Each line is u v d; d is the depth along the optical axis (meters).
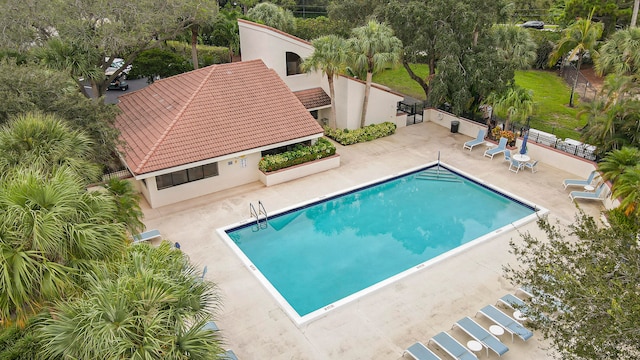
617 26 44.91
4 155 11.71
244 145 22.97
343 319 14.91
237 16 42.44
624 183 16.83
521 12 57.72
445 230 20.47
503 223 20.88
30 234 8.57
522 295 15.61
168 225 20.34
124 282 8.56
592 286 9.10
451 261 17.70
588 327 8.82
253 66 26.98
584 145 24.70
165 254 10.41
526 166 25.12
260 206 21.75
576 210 20.98
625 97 23.94
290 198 22.50
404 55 30.30
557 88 39.34
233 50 42.44
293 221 21.25
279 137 23.94
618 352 8.46
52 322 8.73
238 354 13.58
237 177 23.62
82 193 10.35
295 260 18.53
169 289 8.71
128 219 15.95
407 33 29.66
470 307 15.30
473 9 27.97
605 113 23.45
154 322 8.14
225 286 16.55
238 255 18.16
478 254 18.09
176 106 24.38
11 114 16.30
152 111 25.19
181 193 22.27
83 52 26.30
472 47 29.70
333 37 26.78
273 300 15.83
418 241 19.73
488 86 28.33
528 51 32.25
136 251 9.95
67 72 21.11
